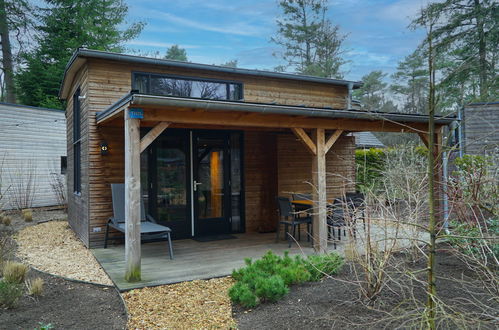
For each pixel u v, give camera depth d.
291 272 4.27
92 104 6.87
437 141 6.89
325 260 4.60
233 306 3.81
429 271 2.52
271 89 8.77
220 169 8.19
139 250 4.56
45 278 4.83
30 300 4.05
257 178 8.59
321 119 6.14
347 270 4.75
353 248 3.96
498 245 4.47
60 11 19.08
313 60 22.84
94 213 6.85
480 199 4.46
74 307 3.86
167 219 7.58
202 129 7.98
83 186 7.40
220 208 8.16
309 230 7.95
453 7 7.90
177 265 5.36
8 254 5.98
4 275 4.54
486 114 7.63
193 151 7.87
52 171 13.23
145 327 3.36
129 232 4.52
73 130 8.84
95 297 4.15
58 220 10.67
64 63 18.88
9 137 11.97
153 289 4.32
